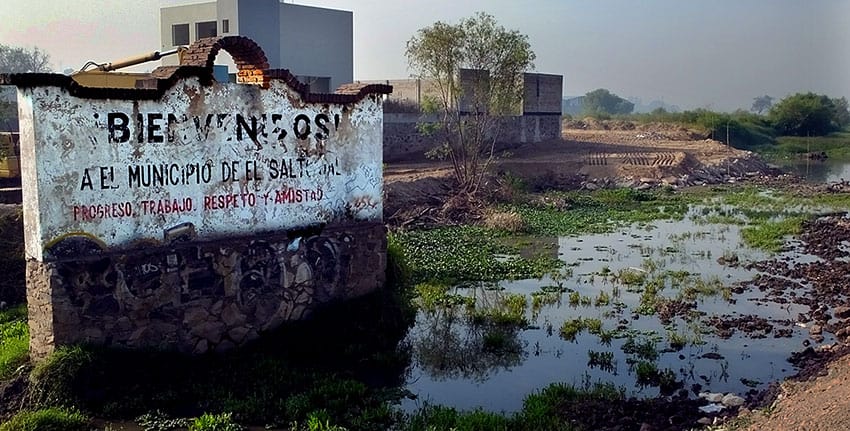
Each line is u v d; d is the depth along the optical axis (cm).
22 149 1093
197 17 4656
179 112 1191
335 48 5009
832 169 5981
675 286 1928
